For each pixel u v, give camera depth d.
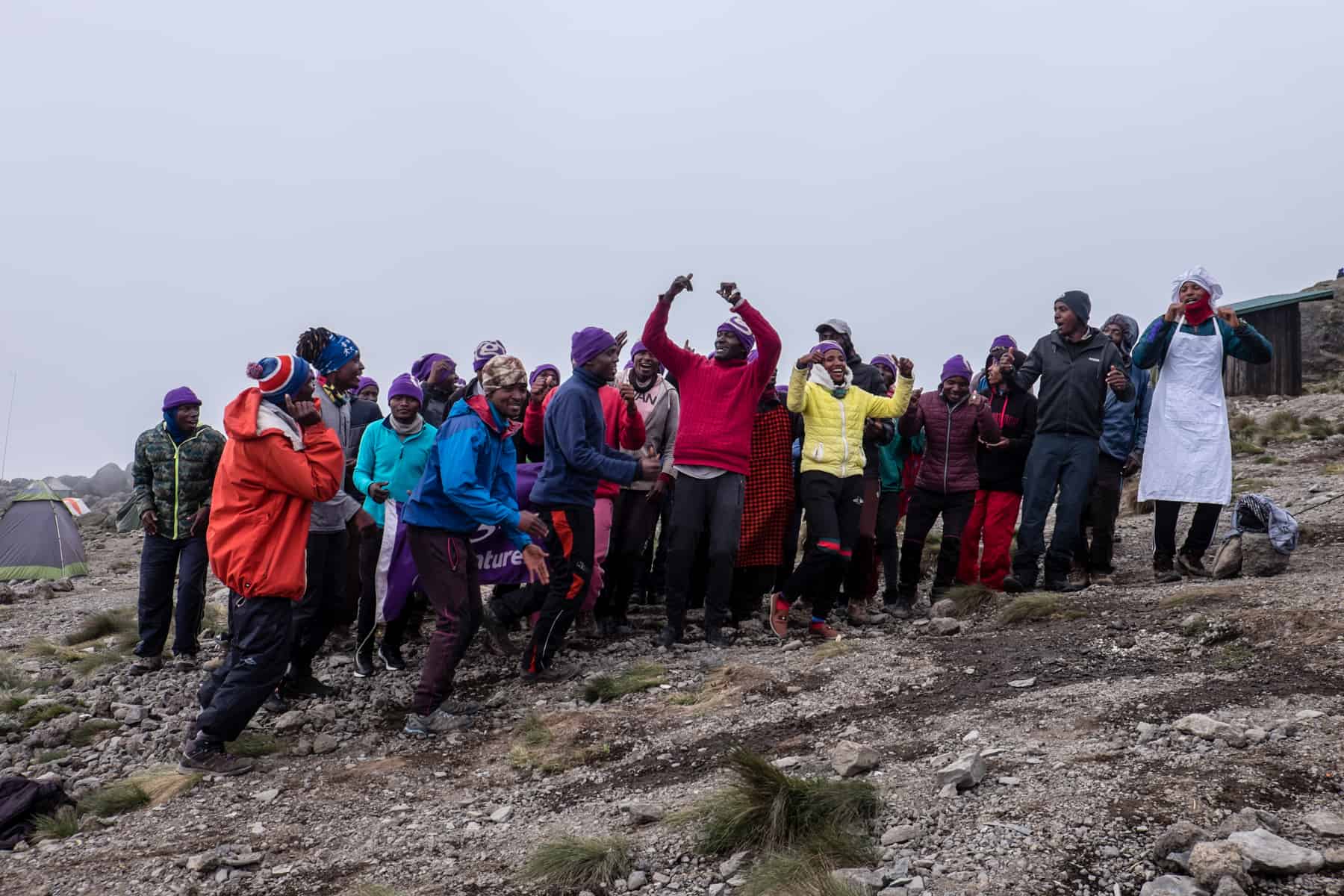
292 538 4.84
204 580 7.22
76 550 14.06
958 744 4.01
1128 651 4.99
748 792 3.50
